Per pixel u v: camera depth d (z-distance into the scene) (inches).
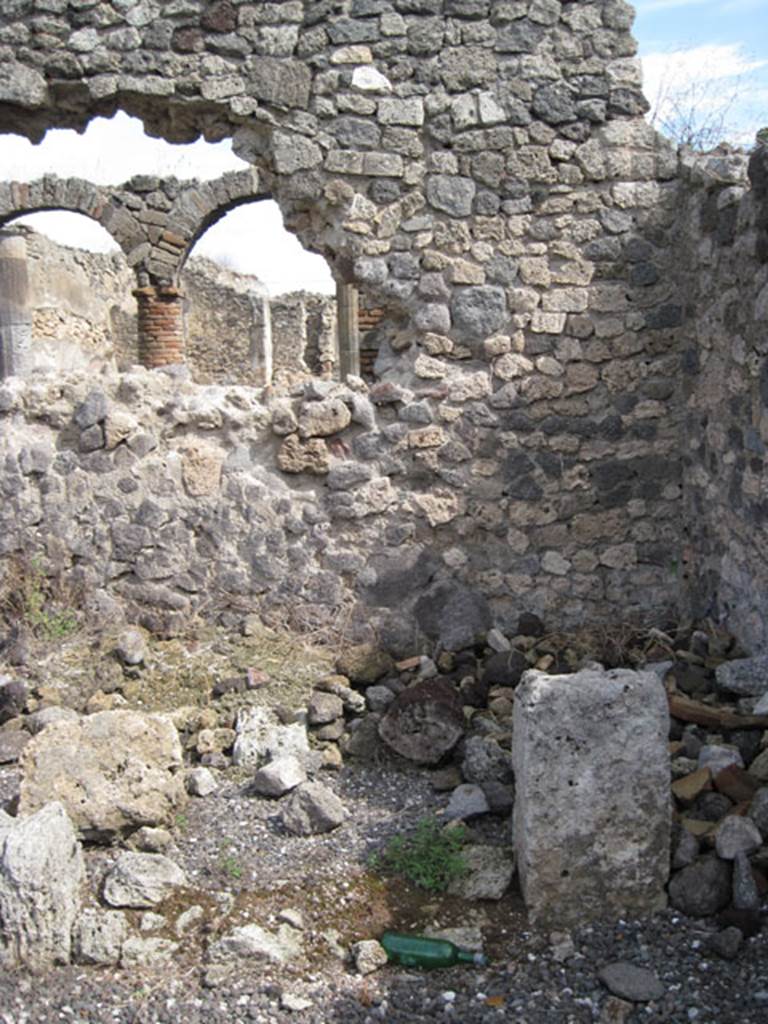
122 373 222.4
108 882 135.8
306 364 821.2
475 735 175.5
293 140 213.0
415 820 155.1
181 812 157.3
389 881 139.6
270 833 152.9
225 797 163.6
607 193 215.5
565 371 219.1
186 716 186.4
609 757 128.7
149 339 520.4
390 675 202.4
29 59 211.0
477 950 125.7
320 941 128.1
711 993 117.1
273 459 217.9
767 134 212.4
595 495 222.4
